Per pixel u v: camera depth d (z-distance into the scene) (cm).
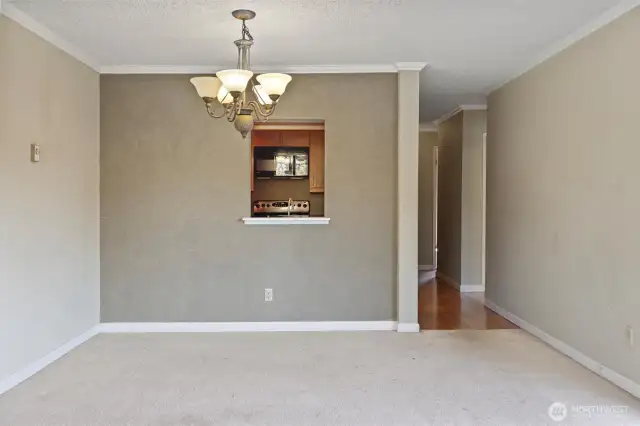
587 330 388
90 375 374
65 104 424
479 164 708
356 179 496
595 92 374
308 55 451
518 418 299
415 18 359
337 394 338
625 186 340
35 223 381
